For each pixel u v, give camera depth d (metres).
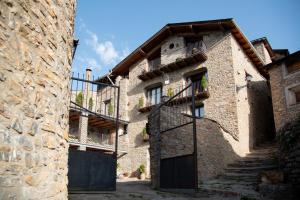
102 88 19.19
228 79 12.76
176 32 15.84
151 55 17.28
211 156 9.13
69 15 3.97
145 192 6.70
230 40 13.30
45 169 2.93
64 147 3.64
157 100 16.09
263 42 15.95
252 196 6.12
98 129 17.88
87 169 6.02
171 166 7.03
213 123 9.75
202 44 14.46
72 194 5.43
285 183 6.74
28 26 2.77
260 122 14.14
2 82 2.33
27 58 2.72
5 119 2.33
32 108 2.74
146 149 15.13
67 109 3.86
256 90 14.74
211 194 6.40
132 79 17.83
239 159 10.61
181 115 8.70
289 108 10.73
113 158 6.58
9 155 2.34
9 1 2.48
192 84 6.52
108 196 5.57
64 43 3.71
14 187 2.37
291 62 11.30
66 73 3.80
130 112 17.09
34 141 2.74
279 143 8.47
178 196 6.08
